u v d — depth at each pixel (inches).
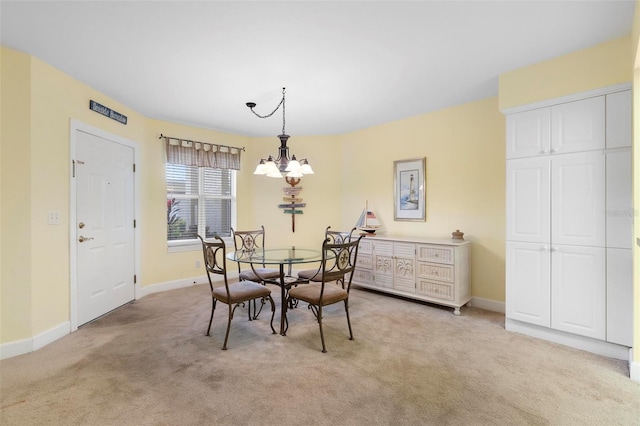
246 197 204.2
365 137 185.2
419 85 122.5
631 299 89.2
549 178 102.5
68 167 112.6
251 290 108.4
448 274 133.0
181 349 98.3
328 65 104.9
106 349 98.3
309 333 111.3
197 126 179.9
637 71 79.2
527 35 87.9
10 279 94.4
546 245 103.1
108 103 133.2
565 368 86.1
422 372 84.1
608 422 64.4
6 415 66.4
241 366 87.4
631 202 89.3
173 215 178.7
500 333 110.6
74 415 66.4
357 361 90.4
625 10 76.9
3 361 90.0
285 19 79.7
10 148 94.7
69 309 112.4
